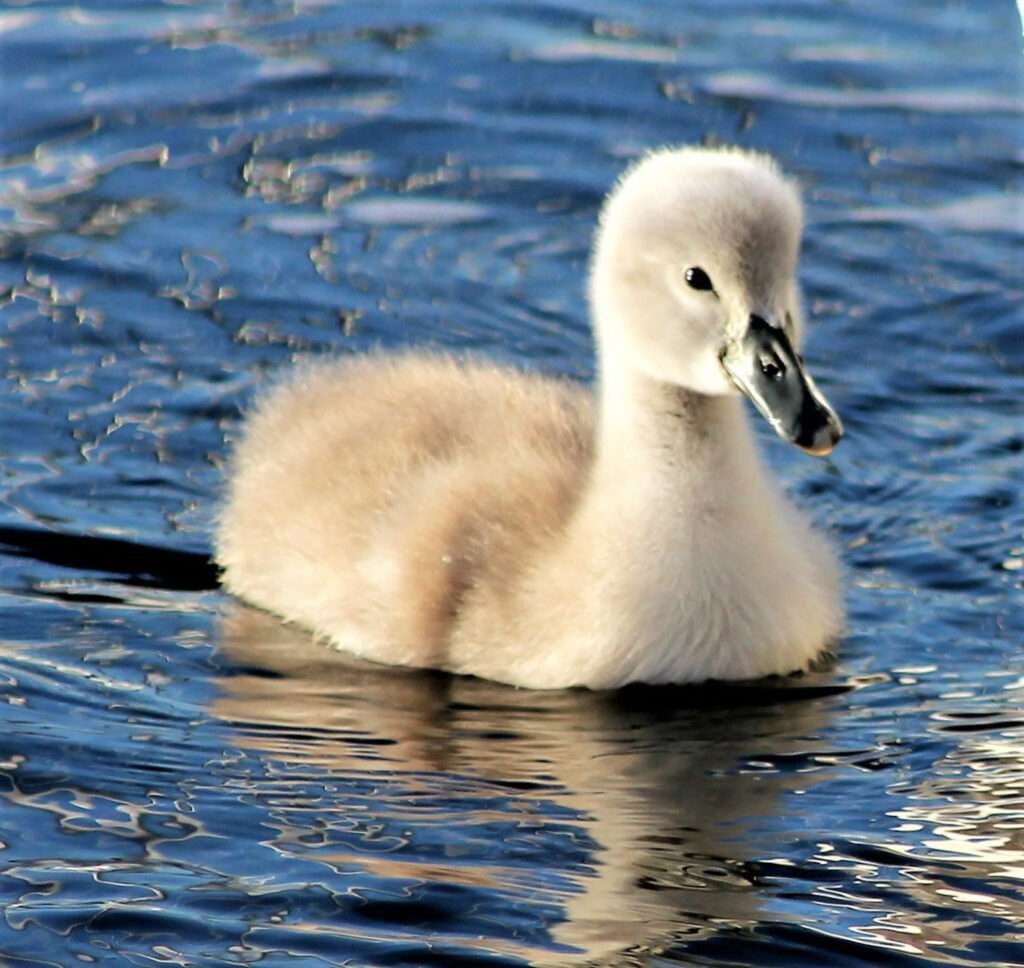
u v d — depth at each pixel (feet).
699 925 32.60
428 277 55.31
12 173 58.85
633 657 40.45
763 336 39.01
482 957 31.71
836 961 31.81
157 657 41.37
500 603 40.93
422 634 41.42
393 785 36.68
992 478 48.29
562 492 42.27
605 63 64.90
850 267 56.34
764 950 32.07
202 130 61.11
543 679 40.60
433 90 63.36
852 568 45.03
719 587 40.52
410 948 31.94
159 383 50.62
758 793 36.63
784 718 39.40
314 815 35.60
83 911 32.68
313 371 47.52
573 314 54.13
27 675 40.24
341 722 39.09
